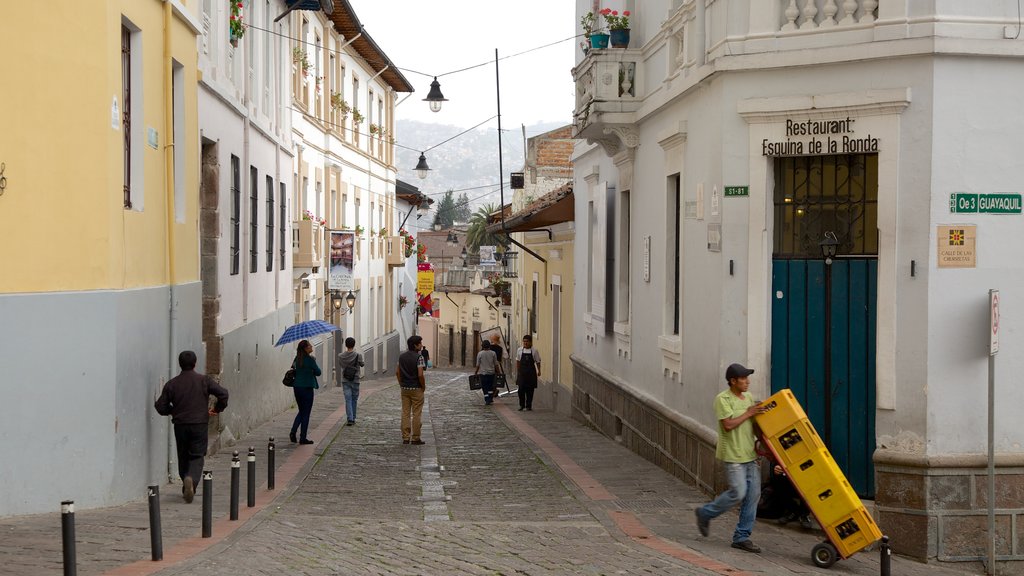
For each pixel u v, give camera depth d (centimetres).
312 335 2048
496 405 3244
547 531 1200
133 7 1281
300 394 2027
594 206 2389
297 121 3059
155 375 1368
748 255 1312
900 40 1194
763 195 1300
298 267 2952
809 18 1262
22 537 1006
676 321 1698
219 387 1324
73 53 1151
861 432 1271
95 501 1188
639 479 1588
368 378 4538
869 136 1228
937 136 1191
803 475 1088
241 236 2134
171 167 1443
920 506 1190
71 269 1159
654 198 1778
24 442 1135
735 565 1040
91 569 878
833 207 1288
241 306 2145
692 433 1484
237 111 2061
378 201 4825
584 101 1983
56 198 1147
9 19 1118
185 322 1519
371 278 4603
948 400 1200
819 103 1250
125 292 1229
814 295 1292
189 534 1080
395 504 1412
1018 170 1202
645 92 1872
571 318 2762
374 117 4694
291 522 1206
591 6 2288
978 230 1199
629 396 1939
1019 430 1210
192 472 1302
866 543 1062
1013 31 1186
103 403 1185
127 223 1254
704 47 1445
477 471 1734
